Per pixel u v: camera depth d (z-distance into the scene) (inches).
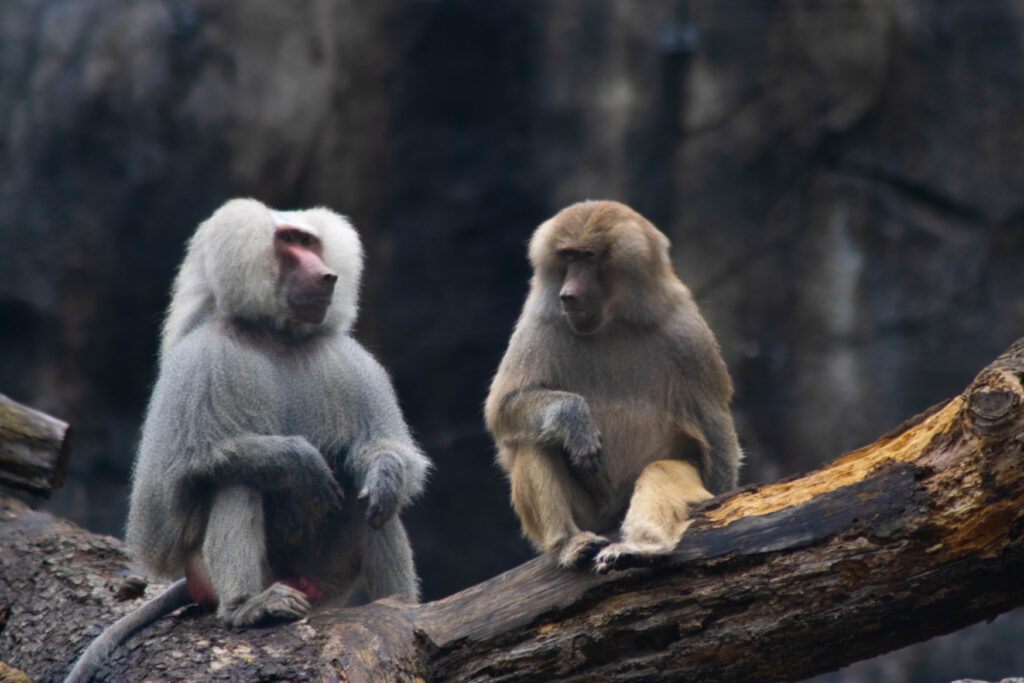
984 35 727.1
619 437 304.3
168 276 783.1
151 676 272.8
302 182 797.9
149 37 784.3
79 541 360.8
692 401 306.7
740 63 754.8
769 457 743.7
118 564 354.0
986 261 726.5
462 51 782.5
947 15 730.2
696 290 757.3
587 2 772.6
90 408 778.8
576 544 267.6
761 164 753.0
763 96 751.7
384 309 798.5
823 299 744.3
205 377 307.7
